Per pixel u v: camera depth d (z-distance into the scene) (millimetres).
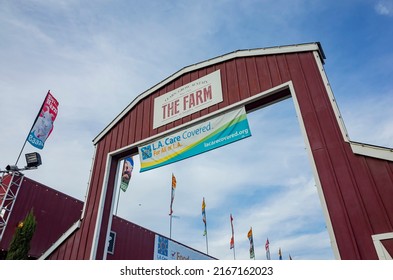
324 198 7875
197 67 13062
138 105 14453
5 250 14180
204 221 38469
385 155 7500
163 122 12883
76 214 18547
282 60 10750
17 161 14797
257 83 10961
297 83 9953
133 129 13758
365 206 7293
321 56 10266
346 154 8102
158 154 12328
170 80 13727
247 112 11266
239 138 10430
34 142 15875
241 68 11727
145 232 21250
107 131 14641
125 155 13719
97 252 11352
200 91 12445
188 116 12258
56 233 16844
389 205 7031
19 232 10602
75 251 11688
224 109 11258
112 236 18125
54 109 17375
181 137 12039
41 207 16609
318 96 9312
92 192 12969
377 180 7426
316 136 8773
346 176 7836
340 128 8500
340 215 7484
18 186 15734
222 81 12016
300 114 9352
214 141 11039
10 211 14930
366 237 6965
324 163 8289
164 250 22828
